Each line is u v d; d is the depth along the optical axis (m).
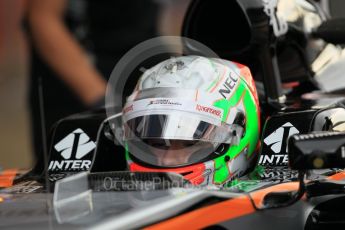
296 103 9.50
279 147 8.75
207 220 7.21
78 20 13.02
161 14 13.89
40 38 12.88
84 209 7.33
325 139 7.29
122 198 7.51
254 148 8.80
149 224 7.01
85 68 13.13
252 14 9.50
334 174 8.48
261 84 9.98
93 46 13.27
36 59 13.08
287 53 10.00
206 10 9.75
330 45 10.27
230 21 9.65
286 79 10.23
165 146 8.33
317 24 10.15
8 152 17.05
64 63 13.01
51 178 8.99
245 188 7.95
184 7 17.14
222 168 8.45
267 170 8.59
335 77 10.22
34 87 13.24
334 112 8.98
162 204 7.23
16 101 18.33
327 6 11.16
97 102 13.25
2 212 7.55
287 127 8.82
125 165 9.30
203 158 8.36
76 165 9.17
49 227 7.05
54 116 13.27
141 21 13.53
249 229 7.43
